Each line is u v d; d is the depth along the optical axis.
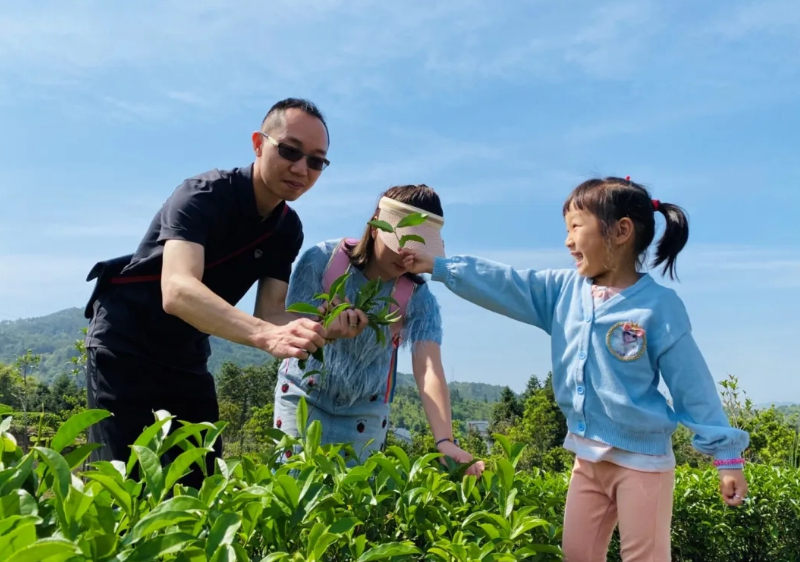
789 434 14.20
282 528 1.49
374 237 3.10
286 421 3.24
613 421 2.73
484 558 1.68
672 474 2.72
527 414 38.25
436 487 2.09
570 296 3.03
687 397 2.72
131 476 2.79
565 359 2.96
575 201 2.98
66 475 1.11
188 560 1.13
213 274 3.03
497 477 2.29
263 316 3.27
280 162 2.79
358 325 2.35
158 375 3.02
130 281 2.92
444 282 3.04
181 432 1.54
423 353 3.18
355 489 1.82
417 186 3.06
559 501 2.72
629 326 2.79
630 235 2.90
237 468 1.84
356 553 1.54
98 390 2.95
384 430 3.37
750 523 5.91
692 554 5.81
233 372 49.97
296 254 3.30
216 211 2.78
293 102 2.86
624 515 2.66
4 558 0.88
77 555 1.01
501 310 3.06
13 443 1.43
